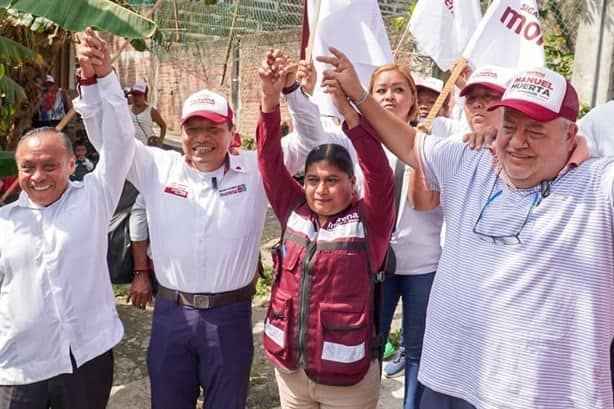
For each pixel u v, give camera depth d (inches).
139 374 157.3
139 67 616.7
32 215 96.7
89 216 98.4
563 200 73.7
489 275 77.8
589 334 72.5
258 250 111.7
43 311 94.7
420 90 158.2
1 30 185.5
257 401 147.2
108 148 98.1
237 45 468.4
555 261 73.5
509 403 75.8
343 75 88.9
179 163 110.5
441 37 155.9
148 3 290.8
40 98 218.4
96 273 99.3
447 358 82.8
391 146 92.3
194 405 111.1
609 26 193.6
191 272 105.5
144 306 131.3
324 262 96.5
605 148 100.9
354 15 137.9
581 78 202.4
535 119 71.4
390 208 98.0
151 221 109.3
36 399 96.5
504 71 108.0
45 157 93.7
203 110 103.4
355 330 96.2
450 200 86.0
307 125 111.0
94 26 123.5
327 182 96.9
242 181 108.8
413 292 124.2
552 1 234.2
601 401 72.9
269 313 103.2
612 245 72.9
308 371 97.6
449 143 88.6
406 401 126.2
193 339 106.3
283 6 443.5
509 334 75.7
